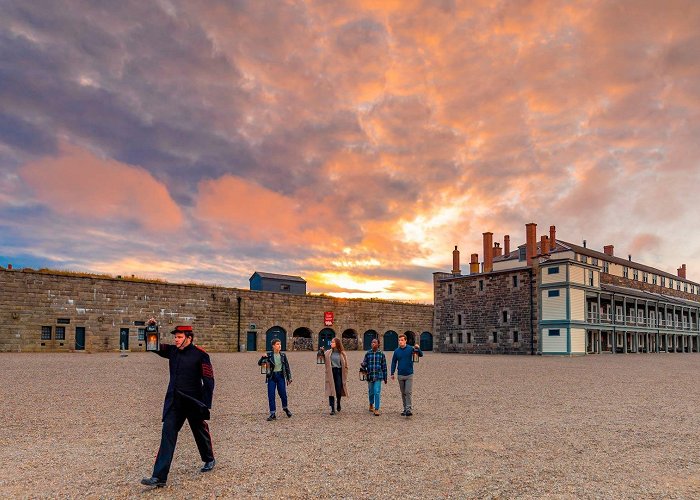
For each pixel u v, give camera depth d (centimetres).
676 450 916
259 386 1914
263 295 5369
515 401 1541
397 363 1285
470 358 4397
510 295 5556
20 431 1077
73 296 4191
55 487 706
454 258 6450
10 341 3897
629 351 6197
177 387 743
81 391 1698
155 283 4644
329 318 5847
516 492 682
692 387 1961
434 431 1077
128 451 909
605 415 1285
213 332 4984
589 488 699
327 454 879
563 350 5019
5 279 3897
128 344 4434
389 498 659
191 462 836
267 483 719
